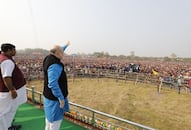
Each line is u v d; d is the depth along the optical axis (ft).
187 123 37.63
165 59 364.79
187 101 52.11
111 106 48.49
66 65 102.27
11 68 9.08
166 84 66.80
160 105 49.29
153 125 36.76
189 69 126.41
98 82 80.38
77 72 88.63
